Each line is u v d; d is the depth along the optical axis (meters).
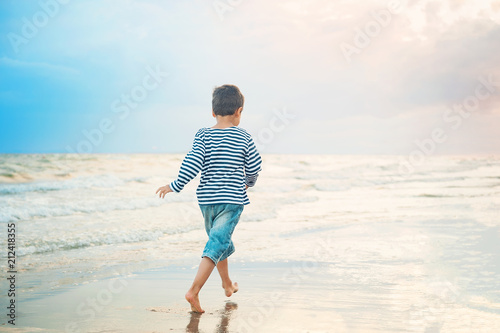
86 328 2.36
